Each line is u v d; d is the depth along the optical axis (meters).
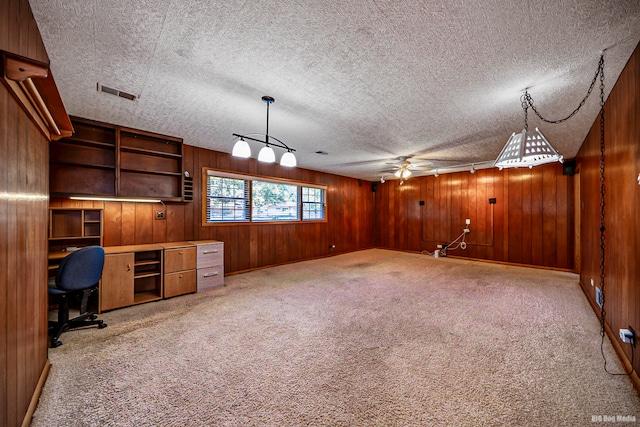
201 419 1.48
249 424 1.44
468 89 2.34
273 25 1.56
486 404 1.59
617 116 2.15
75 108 2.84
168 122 3.27
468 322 2.79
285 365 2.01
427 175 7.42
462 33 1.62
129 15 1.48
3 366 1.15
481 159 5.28
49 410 1.53
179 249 3.67
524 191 5.75
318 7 1.42
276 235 5.81
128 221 3.69
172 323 2.76
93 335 2.48
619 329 2.14
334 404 1.59
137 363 2.02
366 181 8.53
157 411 1.54
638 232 1.78
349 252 7.77
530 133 2.10
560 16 1.46
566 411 1.53
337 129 3.47
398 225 8.14
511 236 5.91
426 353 2.17
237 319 2.87
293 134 3.70
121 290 3.17
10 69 1.04
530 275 4.89
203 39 1.69
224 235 4.83
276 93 2.45
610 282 2.41
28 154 1.47
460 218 6.77
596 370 1.93
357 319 2.88
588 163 3.49
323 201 7.04
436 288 4.05
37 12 1.44
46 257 1.88
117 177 3.38
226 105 2.73
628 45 1.70
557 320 2.83
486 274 4.98
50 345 2.29
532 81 2.19
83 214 3.28
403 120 3.11
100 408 1.55
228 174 4.86
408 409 1.55
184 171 4.28
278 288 4.05
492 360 2.07
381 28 1.58
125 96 2.53
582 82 2.19
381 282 4.41
